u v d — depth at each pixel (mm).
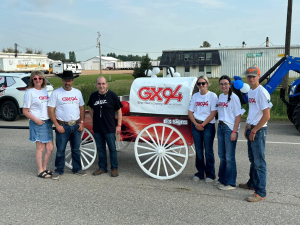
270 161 5586
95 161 5758
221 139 4316
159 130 4707
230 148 4199
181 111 4715
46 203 3824
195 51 38812
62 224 3273
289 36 14117
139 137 4754
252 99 3795
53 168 5363
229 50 38000
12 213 3537
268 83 8789
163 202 3846
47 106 4695
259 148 3773
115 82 27359
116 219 3387
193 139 4762
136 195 4086
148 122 4816
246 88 6211
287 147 6625
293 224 3242
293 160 5645
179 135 4570
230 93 4152
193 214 3498
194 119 4473
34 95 4582
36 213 3539
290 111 8789
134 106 5059
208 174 4652
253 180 4164
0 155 6137
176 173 4625
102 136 4848
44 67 50156
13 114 10539
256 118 3775
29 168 5301
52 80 31172
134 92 5051
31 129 4703
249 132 3889
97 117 4746
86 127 5250
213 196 4039
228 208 3652
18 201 3883
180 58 39375
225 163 4379
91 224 3271
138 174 4980
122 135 4992
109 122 4742
